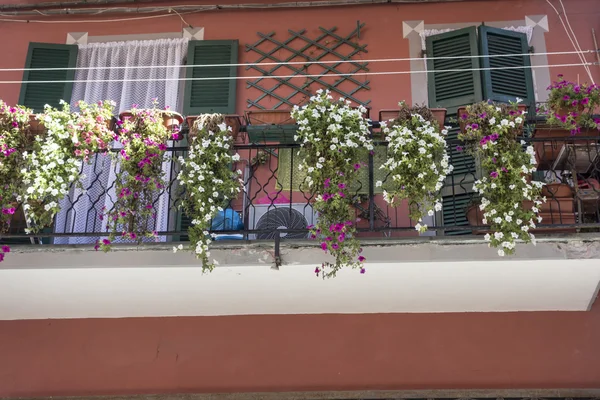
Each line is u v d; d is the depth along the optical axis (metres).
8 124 5.45
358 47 7.27
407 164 5.10
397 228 5.11
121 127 5.55
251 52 7.38
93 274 5.45
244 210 6.34
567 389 5.59
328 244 5.00
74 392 5.84
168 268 5.36
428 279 5.49
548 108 5.58
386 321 5.94
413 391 5.65
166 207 6.43
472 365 5.73
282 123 5.78
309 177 5.22
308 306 5.92
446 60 7.09
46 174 5.19
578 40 7.18
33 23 7.60
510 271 5.34
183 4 7.62
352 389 5.73
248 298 5.82
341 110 5.32
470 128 5.26
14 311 6.00
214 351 5.92
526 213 4.96
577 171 5.75
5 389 5.87
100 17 7.61
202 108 7.15
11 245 5.38
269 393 5.73
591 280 5.42
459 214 6.43
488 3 7.38
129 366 5.90
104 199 6.48
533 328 5.81
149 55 7.36
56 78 7.30
